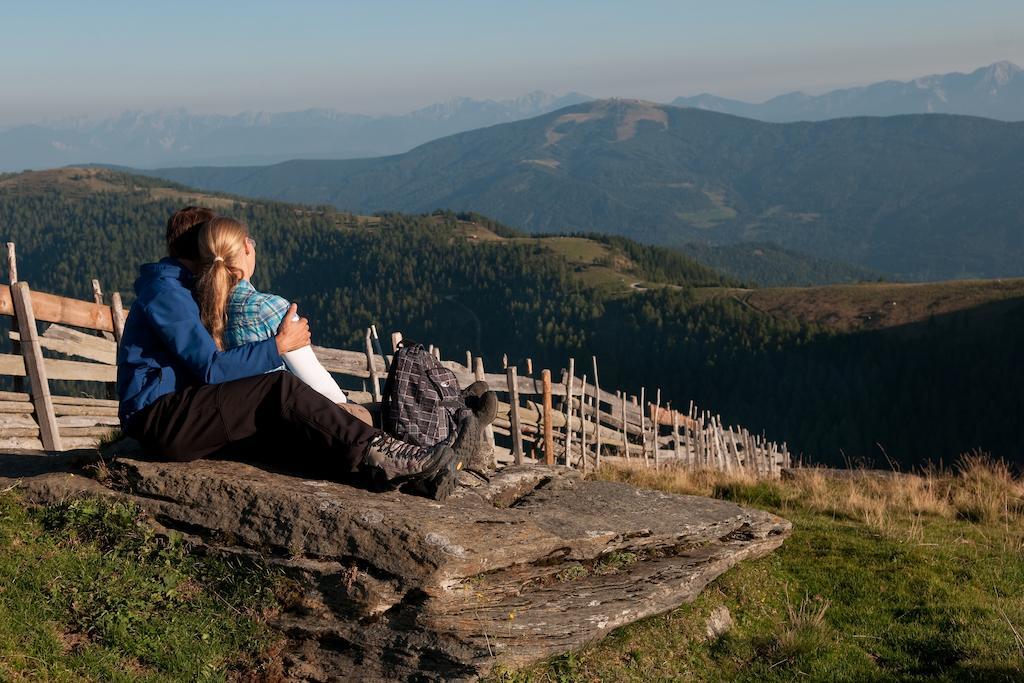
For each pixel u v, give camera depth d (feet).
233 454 16.21
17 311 22.70
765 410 617.62
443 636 13.91
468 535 14.99
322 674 13.62
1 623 12.53
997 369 579.07
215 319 14.82
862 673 18.81
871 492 41.50
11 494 15.70
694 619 19.19
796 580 23.90
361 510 14.49
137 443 17.61
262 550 14.56
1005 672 18.48
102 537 15.05
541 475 21.77
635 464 45.85
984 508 37.40
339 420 14.94
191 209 15.79
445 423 16.01
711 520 21.83
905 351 652.48
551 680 14.90
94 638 13.05
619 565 18.61
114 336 26.40
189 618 13.88
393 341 30.42
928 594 23.66
